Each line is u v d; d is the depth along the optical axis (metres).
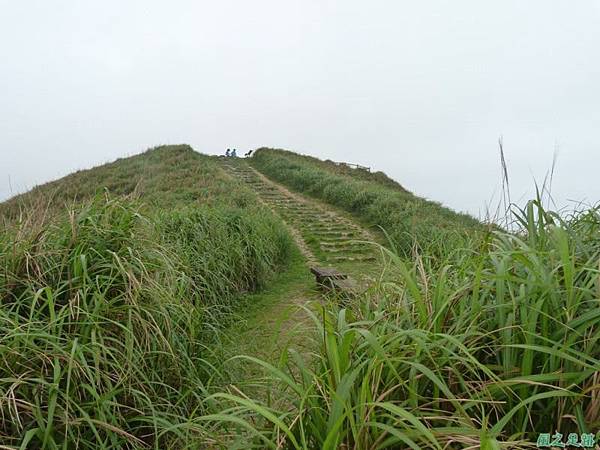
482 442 1.07
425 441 1.21
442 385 1.29
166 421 1.94
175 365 2.37
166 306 2.56
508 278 1.51
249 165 23.30
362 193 11.96
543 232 1.84
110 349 2.08
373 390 1.41
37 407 1.69
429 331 1.50
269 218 8.20
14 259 2.32
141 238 2.84
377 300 2.09
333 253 8.06
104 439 1.92
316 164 23.28
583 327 1.46
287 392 1.73
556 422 1.43
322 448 1.24
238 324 4.23
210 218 6.09
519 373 1.48
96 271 2.43
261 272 6.04
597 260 1.67
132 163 19.78
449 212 11.22
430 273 2.05
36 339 2.00
